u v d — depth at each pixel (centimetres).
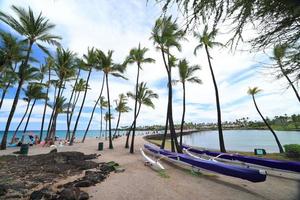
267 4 218
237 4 228
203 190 541
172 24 270
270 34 256
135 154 1350
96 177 646
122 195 497
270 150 1775
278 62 311
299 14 217
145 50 1681
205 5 227
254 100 1891
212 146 2359
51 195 461
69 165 893
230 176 657
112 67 1919
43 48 1766
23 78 1830
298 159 991
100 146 1608
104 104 4659
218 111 1366
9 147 1811
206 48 1418
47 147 1852
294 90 345
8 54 1688
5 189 500
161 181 641
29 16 1636
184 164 846
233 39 270
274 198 467
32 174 712
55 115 2634
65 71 2388
